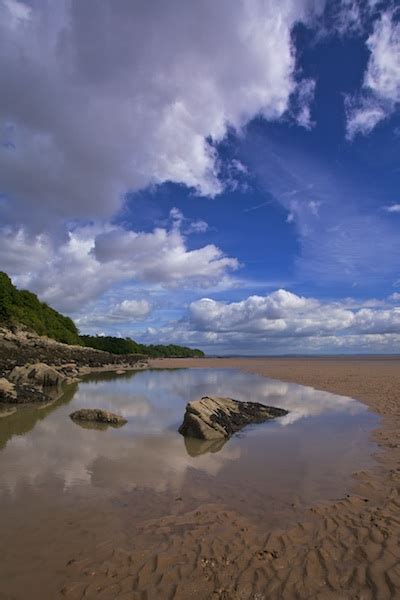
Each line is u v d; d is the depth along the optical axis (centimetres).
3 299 6794
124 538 716
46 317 8719
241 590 571
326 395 2716
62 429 1611
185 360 11731
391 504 860
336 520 788
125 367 6625
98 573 607
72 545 689
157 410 2105
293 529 754
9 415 1912
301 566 630
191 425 1545
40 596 555
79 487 963
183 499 900
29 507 841
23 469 1092
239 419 1762
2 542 696
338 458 1225
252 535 730
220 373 5341
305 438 1497
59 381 3238
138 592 565
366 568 620
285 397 2641
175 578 598
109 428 1648
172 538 718
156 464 1167
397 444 1359
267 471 1108
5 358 3859
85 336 11750
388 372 4950
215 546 690
